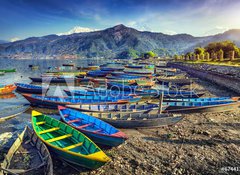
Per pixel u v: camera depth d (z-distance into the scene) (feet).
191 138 57.00
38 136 48.98
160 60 526.98
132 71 227.40
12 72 272.31
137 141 55.93
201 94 107.45
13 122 74.79
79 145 47.03
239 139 55.47
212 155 47.42
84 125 59.52
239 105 86.53
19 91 133.59
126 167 43.37
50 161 39.11
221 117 75.97
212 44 327.47
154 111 73.82
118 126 64.18
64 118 64.44
